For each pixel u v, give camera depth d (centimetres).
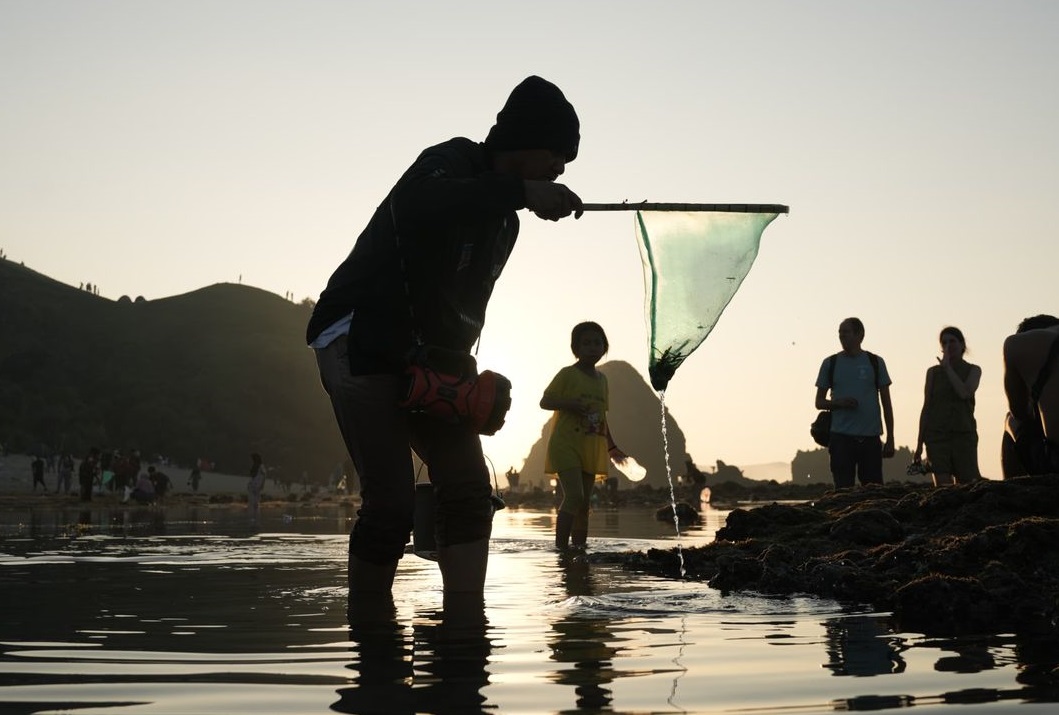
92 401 16162
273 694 207
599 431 816
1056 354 506
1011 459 576
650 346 412
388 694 207
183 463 15600
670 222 410
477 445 420
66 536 998
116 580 483
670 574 517
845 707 192
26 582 474
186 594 413
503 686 215
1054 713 182
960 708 188
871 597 385
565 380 816
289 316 19900
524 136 402
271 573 524
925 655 254
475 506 412
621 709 192
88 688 213
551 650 265
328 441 17362
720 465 6569
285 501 4150
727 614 343
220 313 19125
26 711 192
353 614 344
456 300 403
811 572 416
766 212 409
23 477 7681
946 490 549
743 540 606
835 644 275
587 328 816
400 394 387
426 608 361
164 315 18938
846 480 969
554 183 383
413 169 388
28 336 17112
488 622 323
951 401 1015
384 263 390
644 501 2708
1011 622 322
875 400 968
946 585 355
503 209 374
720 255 409
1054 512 493
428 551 421
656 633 297
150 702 199
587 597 393
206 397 16725
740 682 219
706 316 408
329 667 239
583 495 810
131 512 2225
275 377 17638
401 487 400
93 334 17875
